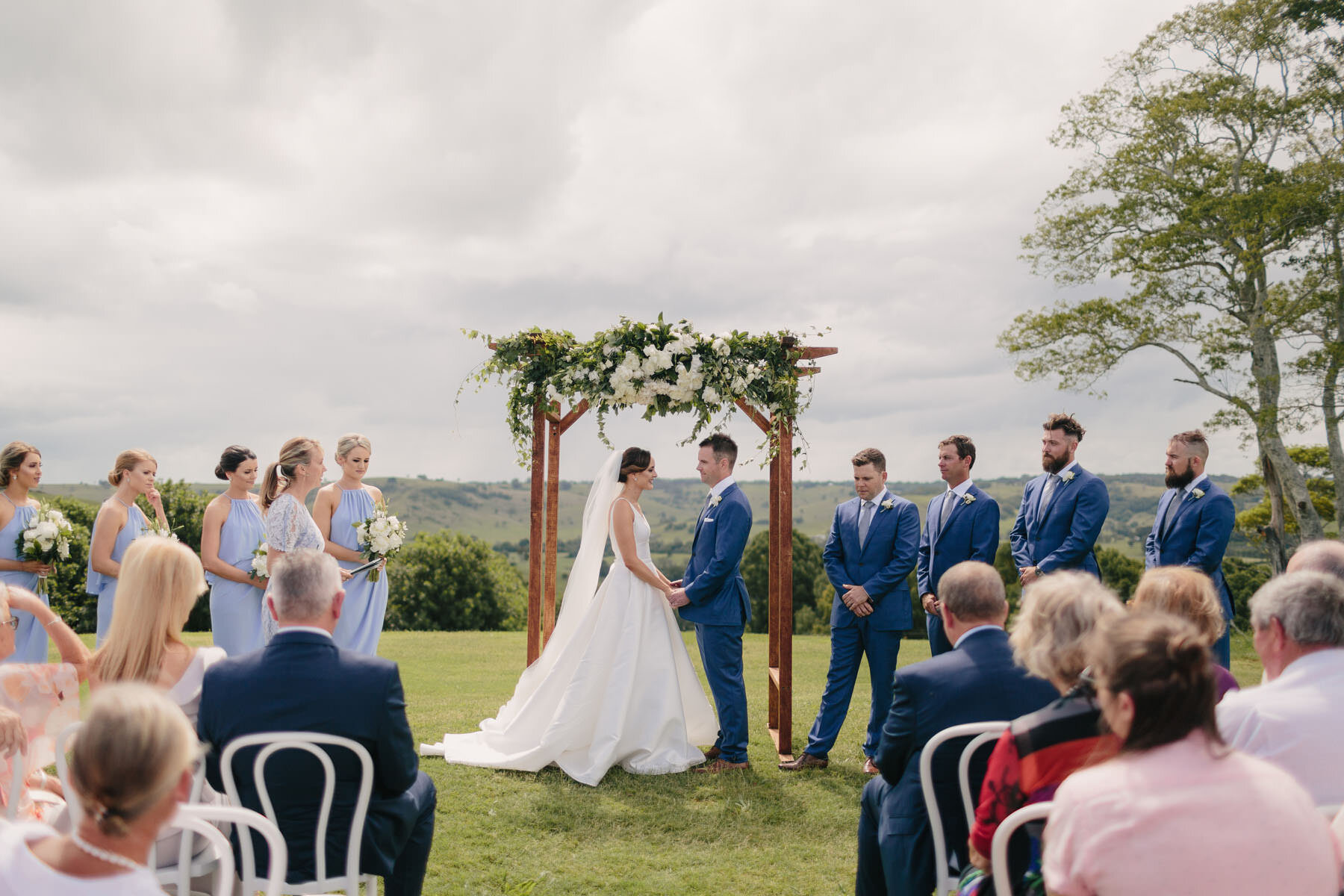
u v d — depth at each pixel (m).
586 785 4.98
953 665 2.57
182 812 2.04
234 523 5.34
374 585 5.72
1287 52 18.17
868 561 5.41
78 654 3.04
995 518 5.33
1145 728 1.55
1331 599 2.15
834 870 3.81
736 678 5.41
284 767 2.52
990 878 2.17
